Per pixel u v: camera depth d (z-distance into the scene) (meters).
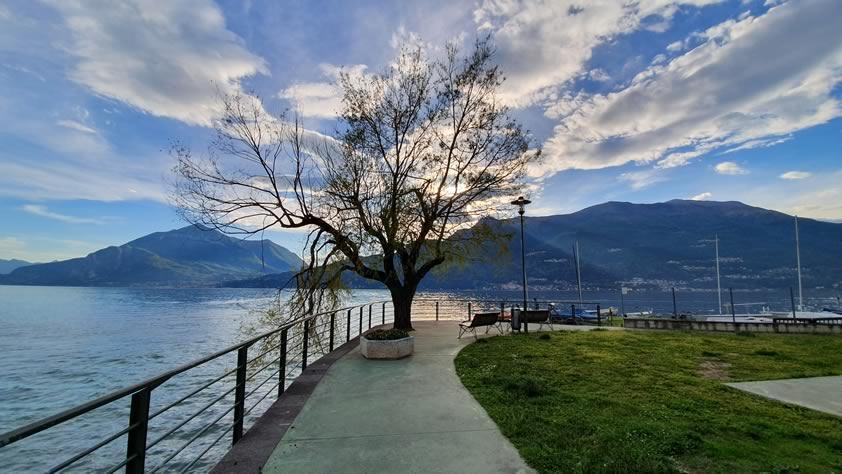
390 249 15.16
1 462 16.53
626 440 4.54
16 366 34.12
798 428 4.99
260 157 14.77
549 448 4.37
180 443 16.23
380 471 3.92
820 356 9.91
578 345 11.65
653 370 8.32
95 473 15.67
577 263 53.66
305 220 15.02
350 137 15.05
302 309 14.32
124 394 2.75
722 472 3.84
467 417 5.50
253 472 3.88
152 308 95.75
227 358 33.91
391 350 9.52
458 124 16.83
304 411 5.75
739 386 7.01
